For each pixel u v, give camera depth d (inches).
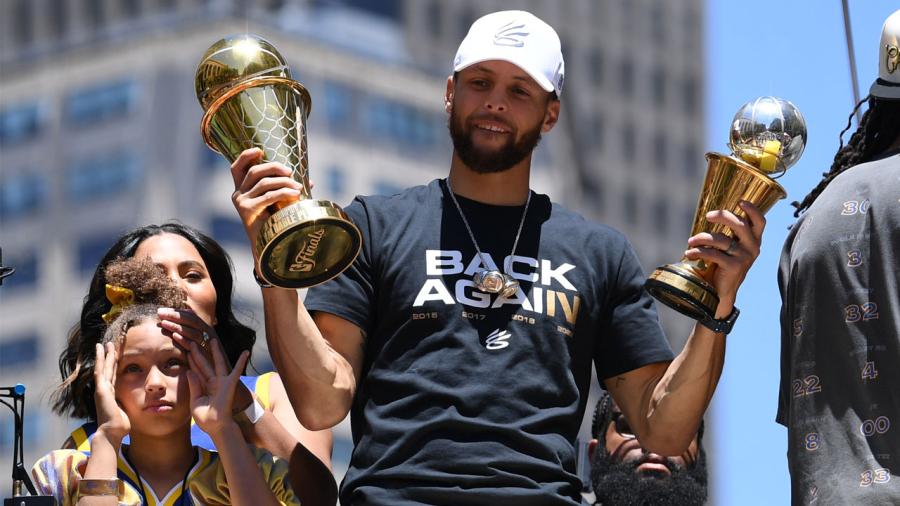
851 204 278.1
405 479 302.0
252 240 288.4
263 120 298.4
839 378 272.8
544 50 323.6
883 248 271.0
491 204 326.0
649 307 328.2
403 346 312.5
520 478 300.4
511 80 321.7
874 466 264.7
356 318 315.6
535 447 304.7
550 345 312.8
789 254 292.8
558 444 308.3
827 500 267.1
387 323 315.0
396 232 321.1
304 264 289.4
